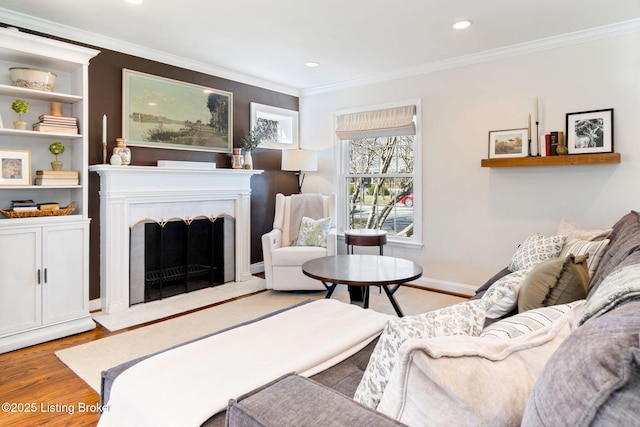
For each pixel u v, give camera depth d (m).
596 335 0.60
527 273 1.89
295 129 5.32
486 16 2.90
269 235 4.04
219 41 3.44
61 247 2.85
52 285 2.81
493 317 1.86
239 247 4.46
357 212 4.97
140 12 2.84
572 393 0.55
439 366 0.73
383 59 3.92
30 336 2.70
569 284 1.55
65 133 2.96
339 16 2.91
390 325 0.97
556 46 3.33
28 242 2.70
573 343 0.62
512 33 3.23
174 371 1.32
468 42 3.45
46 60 2.89
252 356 1.43
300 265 3.92
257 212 4.91
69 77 3.19
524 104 3.52
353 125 4.76
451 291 4.05
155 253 3.74
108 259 3.32
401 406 0.78
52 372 2.32
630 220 2.33
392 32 3.20
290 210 4.61
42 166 3.12
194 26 3.11
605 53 3.12
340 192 5.04
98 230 3.42
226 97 4.47
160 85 3.83
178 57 3.89
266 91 4.95
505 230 3.69
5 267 2.60
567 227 2.96
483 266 3.84
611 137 3.09
